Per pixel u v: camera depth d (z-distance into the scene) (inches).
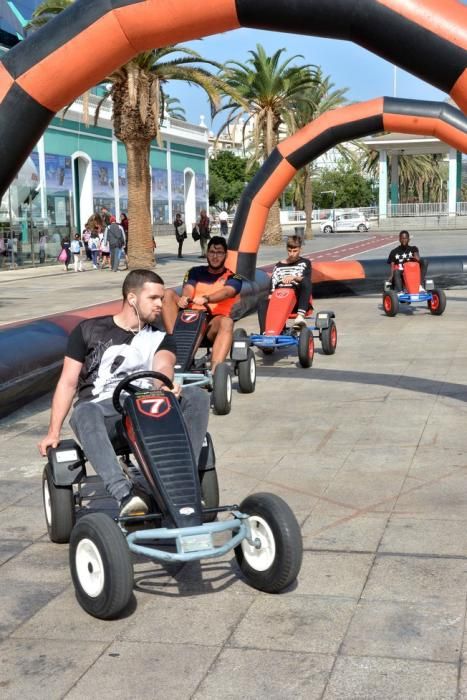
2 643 156.7
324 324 448.8
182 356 341.7
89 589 165.2
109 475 174.7
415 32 231.0
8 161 266.5
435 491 232.5
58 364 392.2
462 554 189.8
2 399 338.0
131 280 194.1
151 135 1132.5
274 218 1688.0
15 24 1637.6
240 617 163.6
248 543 174.4
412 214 2436.0
